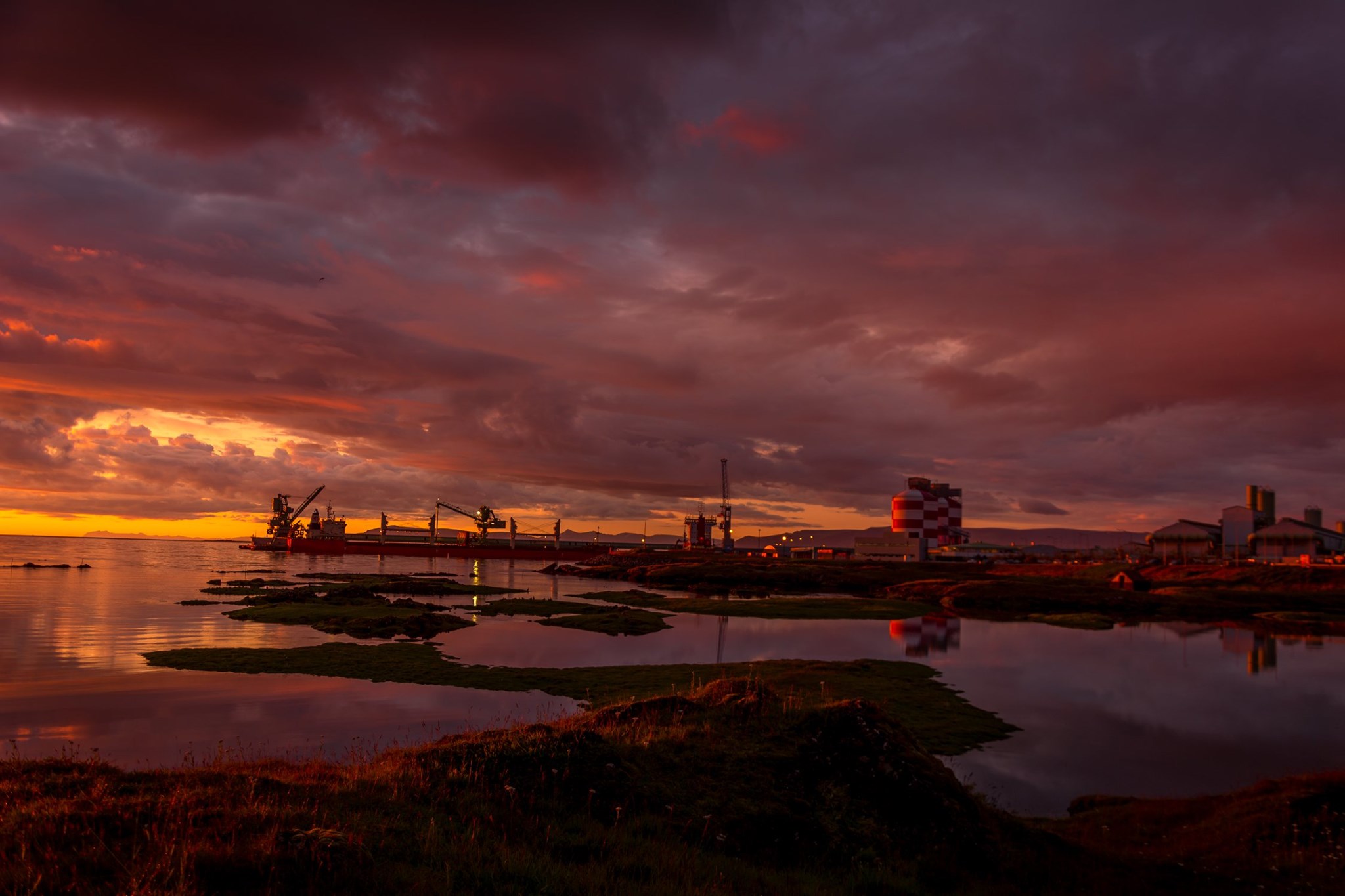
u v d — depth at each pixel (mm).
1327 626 73938
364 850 9414
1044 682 41188
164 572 152750
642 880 10625
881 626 69562
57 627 60406
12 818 9305
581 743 14773
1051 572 138500
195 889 7949
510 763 13875
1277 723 32438
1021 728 30703
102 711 31391
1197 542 152875
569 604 80750
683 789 14438
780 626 68188
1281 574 107875
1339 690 40281
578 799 13305
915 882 12594
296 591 85812
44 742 26344
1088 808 20781
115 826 9422
